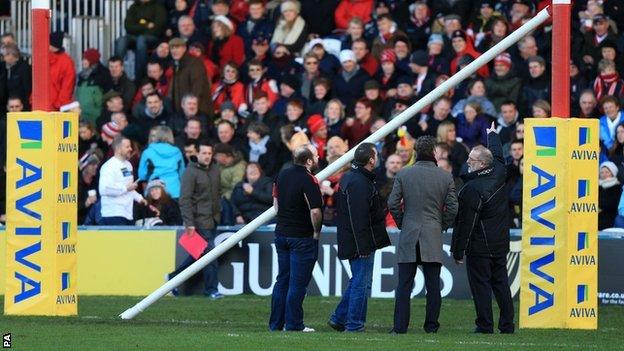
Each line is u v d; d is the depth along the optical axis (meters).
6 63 70.12
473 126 61.72
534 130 44.66
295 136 59.28
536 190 44.72
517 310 52.50
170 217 60.03
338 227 44.00
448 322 48.50
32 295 47.81
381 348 38.66
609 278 54.22
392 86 66.06
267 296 56.88
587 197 44.66
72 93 70.19
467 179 43.66
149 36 72.38
